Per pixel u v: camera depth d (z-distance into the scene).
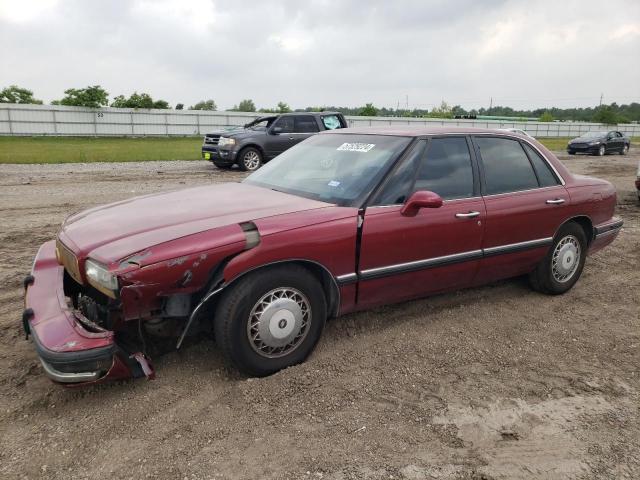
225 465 2.64
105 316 3.31
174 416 3.02
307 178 4.25
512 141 4.75
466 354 3.88
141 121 40.66
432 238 4.00
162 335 3.59
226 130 17.52
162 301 3.14
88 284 3.24
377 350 3.88
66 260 3.41
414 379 3.51
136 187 11.98
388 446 2.82
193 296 3.26
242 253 3.18
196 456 2.70
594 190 5.18
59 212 8.84
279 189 4.24
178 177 14.33
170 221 3.39
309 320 3.55
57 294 3.25
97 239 3.26
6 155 20.89
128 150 25.36
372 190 3.81
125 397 3.19
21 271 5.54
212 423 2.97
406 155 4.02
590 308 4.88
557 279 5.07
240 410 3.09
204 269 3.09
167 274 3.00
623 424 3.08
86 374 2.87
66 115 37.97
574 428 3.03
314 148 4.69
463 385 3.46
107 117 39.47
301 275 3.44
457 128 4.49
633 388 3.49
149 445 2.78
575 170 19.06
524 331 4.32
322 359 3.69
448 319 4.47
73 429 2.89
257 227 3.29
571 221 5.05
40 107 37.00
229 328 3.22
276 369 3.48
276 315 3.36
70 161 19.02
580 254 5.18
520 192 4.61
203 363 3.60
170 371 3.49
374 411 3.13
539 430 3.00
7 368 3.51
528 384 3.50
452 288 4.40
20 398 3.17
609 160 24.86
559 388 3.46
